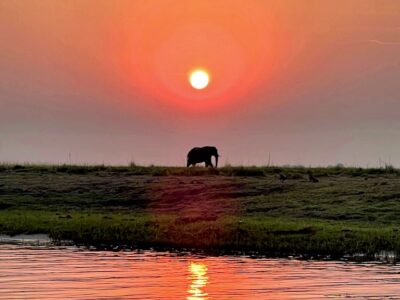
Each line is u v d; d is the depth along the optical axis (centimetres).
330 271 2534
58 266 2605
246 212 3975
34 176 4994
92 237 3362
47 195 4525
